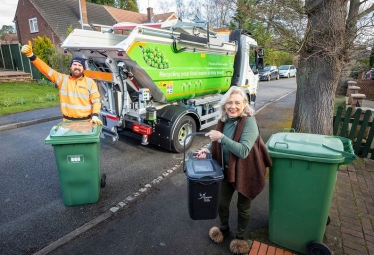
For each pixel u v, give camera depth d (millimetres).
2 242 2738
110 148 5652
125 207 3398
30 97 10836
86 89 3723
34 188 3889
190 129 5488
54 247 2658
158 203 3502
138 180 4164
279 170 2365
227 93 2307
